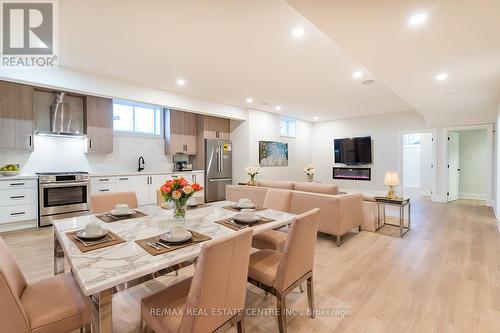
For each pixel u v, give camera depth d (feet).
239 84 14.56
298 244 5.30
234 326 5.77
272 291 5.38
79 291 4.63
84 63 11.43
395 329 5.72
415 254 10.10
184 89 15.56
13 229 12.65
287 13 7.54
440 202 21.91
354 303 6.75
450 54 8.36
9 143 12.77
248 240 4.35
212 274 3.69
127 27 8.35
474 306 6.57
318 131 28.84
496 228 13.78
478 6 5.73
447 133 21.86
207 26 8.27
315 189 12.80
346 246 11.03
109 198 8.30
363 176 25.58
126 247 4.65
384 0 5.54
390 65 9.32
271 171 23.48
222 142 21.25
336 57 10.73
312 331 5.66
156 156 19.53
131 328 5.77
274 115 23.73
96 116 15.71
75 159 15.76
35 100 14.37
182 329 3.70
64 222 6.38
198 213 7.43
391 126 23.84
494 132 20.17
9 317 3.30
